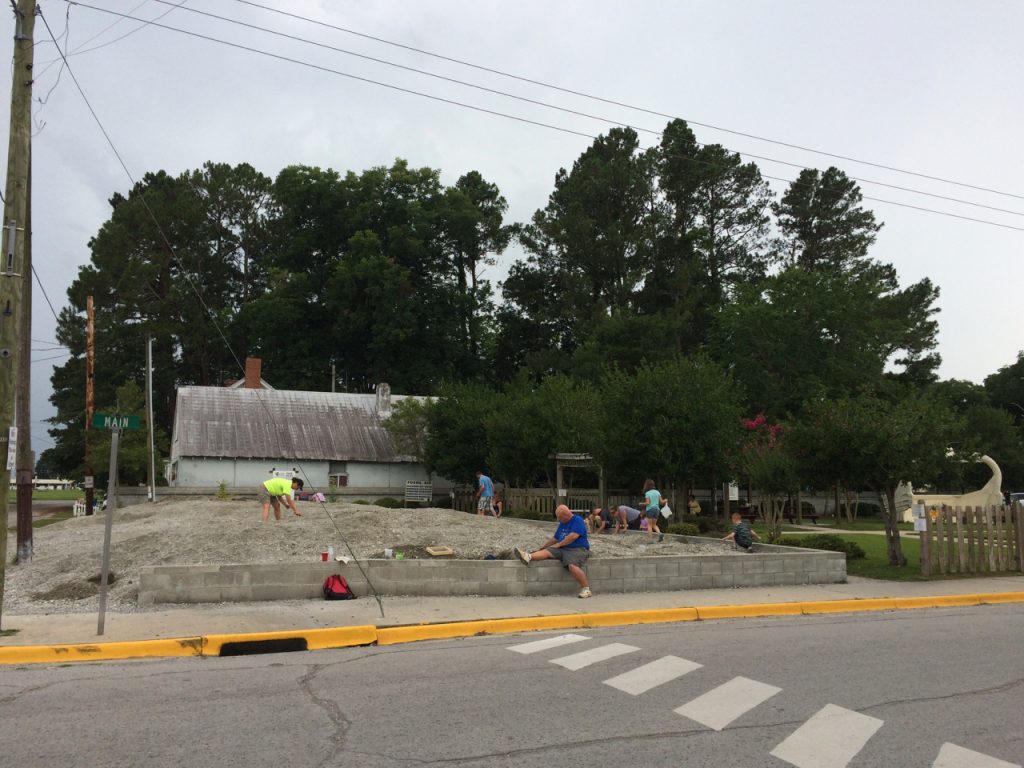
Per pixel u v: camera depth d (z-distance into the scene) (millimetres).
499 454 31781
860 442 16531
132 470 36531
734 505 38750
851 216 59750
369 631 9859
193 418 41938
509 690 7078
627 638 9906
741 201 60844
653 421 24984
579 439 28766
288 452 41531
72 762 5164
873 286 49656
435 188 65625
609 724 6012
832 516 45250
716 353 49750
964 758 5324
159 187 66500
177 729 5895
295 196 63062
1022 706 6637
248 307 60312
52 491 89625
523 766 5102
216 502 27875
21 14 10102
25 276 18188
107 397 57750
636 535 19828
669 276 57375
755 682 7402
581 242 57844
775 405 45906
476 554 14672
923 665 8219
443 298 62000
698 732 5828
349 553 13875
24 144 10031
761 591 13945
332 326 60969
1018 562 17141
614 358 49219
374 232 62438
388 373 58312
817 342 47594
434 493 44281
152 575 11453
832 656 8672
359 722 6066
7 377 9680
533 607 11805
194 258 63625
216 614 10719
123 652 8820
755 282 58594
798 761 5230
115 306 60125
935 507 16531
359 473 43156
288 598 11977
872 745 5574
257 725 5996
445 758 5246
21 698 6871
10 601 11992
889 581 15672
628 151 60812
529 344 63781
